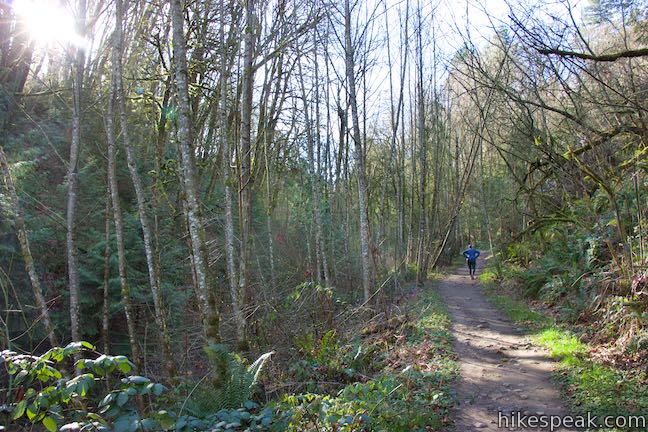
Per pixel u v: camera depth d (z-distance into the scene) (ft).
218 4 35.99
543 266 47.37
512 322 38.06
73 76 27.61
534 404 19.94
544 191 56.90
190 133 22.70
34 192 32.96
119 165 39.37
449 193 107.24
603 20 28.99
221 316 34.99
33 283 23.44
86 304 32.91
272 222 65.05
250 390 20.40
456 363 26.43
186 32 35.88
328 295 36.91
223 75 33.50
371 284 52.37
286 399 16.74
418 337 33.04
